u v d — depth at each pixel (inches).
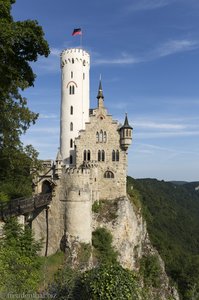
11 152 2399.1
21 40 1291.8
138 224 3422.7
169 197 7696.9
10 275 1341.0
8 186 2714.1
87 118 3513.8
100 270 1163.9
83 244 2610.7
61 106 3486.7
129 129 3097.9
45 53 1378.0
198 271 4212.6
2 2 1248.8
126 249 2970.0
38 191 2847.0
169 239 5201.8
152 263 3272.6
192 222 6294.3
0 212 2112.5
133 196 3779.5
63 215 2667.3
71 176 2652.6
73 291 1118.4
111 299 1080.2
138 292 1158.3
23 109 2341.3
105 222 2928.2
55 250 2669.8
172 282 3900.1
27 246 1914.4
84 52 3467.0
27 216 2687.0
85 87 3486.7
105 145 3137.3
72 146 3405.5
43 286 1504.7
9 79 1380.4
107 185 3129.9
